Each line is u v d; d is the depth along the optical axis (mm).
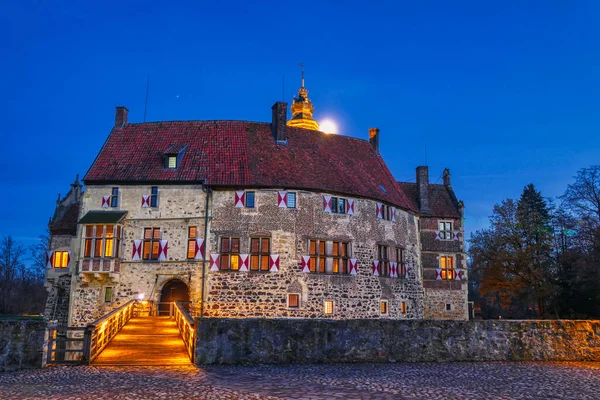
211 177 31656
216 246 30719
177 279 30797
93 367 14844
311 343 15930
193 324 15969
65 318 33812
